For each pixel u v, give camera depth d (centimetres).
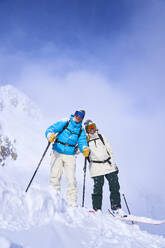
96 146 456
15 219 215
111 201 433
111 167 446
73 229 231
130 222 423
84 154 407
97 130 478
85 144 412
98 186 441
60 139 398
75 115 400
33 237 190
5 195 228
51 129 395
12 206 227
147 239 276
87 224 266
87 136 463
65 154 396
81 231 233
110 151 464
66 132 398
